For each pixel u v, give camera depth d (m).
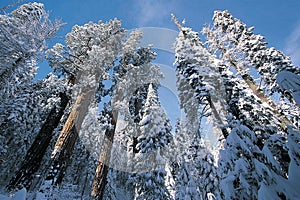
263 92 10.92
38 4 16.55
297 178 3.25
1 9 10.27
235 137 4.82
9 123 12.20
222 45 13.89
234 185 4.30
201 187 10.85
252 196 3.86
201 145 11.62
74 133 9.09
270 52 11.42
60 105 11.21
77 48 11.98
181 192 10.44
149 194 9.12
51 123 10.42
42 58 10.72
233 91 9.20
